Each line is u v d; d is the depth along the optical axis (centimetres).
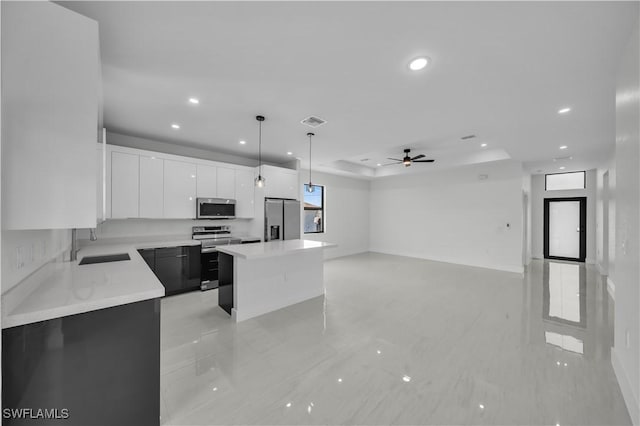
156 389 148
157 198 393
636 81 161
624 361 180
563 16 157
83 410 129
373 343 251
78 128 127
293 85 243
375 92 256
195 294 399
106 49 188
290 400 174
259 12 155
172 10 153
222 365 214
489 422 156
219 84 240
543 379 196
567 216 697
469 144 465
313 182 706
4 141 112
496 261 598
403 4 150
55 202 121
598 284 464
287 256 353
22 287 129
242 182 497
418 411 165
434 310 338
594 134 379
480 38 178
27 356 116
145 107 291
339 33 174
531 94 259
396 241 800
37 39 119
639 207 155
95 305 127
